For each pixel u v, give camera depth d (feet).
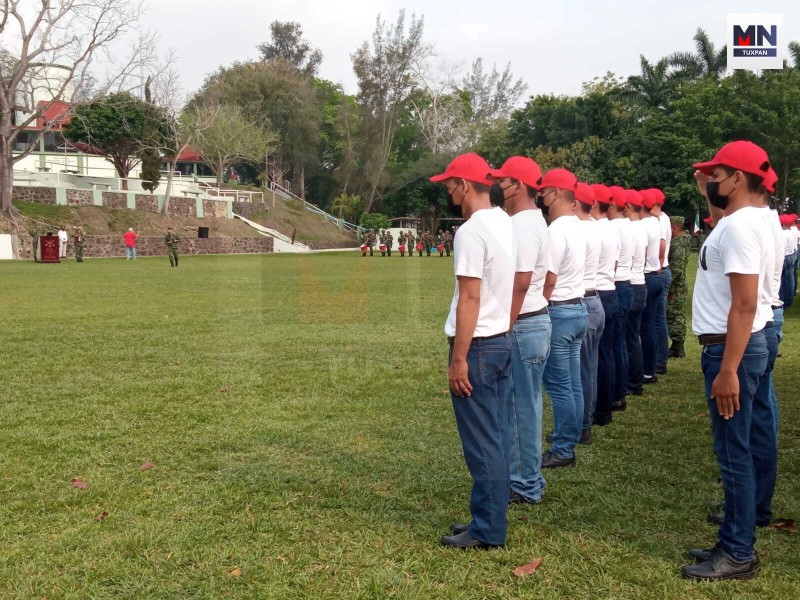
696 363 31.22
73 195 149.69
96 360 30.55
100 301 54.44
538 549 12.99
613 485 16.33
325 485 16.05
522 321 15.10
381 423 21.12
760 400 13.52
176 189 189.67
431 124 199.31
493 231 12.41
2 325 40.86
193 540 13.24
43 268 97.09
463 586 11.71
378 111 203.72
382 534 13.58
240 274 87.10
